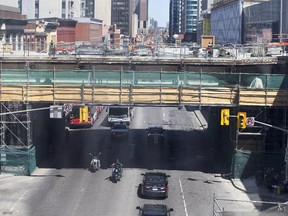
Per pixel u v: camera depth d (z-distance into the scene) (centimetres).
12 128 4975
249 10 13200
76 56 5278
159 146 6250
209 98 4741
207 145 6425
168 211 3478
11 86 4738
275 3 11069
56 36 12019
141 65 5238
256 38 11619
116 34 19600
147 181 4156
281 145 4916
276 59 5038
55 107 4109
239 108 4872
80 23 15750
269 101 4703
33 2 16850
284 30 10612
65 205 3938
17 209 3819
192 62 5131
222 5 16650
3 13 9162
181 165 5334
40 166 5166
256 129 4962
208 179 4794
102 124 8000
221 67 5247
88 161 5431
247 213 3706
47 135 5750
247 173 4747
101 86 4756
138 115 9056
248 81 4738
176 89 4753
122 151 5972
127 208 3891
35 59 5138
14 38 9556
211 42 8838
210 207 3931
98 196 4188
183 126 7906
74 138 6800
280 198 4156
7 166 4822
